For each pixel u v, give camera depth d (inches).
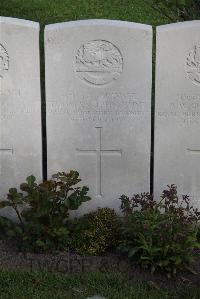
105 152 94.3
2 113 92.3
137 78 91.3
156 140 94.1
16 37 89.4
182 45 90.0
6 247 88.4
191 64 90.6
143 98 92.1
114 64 90.6
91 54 90.2
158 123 93.4
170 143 94.0
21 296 77.0
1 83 91.0
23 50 90.0
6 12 147.3
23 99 91.9
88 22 89.0
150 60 90.6
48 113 92.7
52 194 86.9
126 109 92.5
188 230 83.2
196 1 120.3
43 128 109.7
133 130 93.4
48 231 86.3
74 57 90.4
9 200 95.1
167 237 81.8
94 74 91.0
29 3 152.5
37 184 95.3
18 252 86.8
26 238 86.5
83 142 93.9
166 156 94.7
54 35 89.5
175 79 91.3
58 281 80.0
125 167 94.9
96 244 87.4
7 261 84.0
